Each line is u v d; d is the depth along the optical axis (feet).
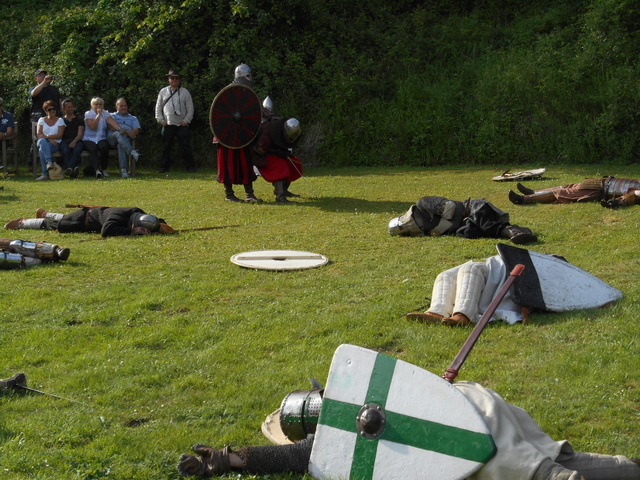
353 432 10.43
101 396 14.35
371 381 10.56
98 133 54.13
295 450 11.10
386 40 66.39
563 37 64.44
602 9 61.11
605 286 19.67
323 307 20.36
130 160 55.93
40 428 12.85
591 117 57.26
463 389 10.82
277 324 18.83
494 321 18.35
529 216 33.04
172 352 17.03
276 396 14.30
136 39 62.90
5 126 54.13
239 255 26.76
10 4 73.92
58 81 61.67
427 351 16.47
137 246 28.73
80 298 21.52
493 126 57.77
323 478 10.41
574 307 18.93
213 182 50.29
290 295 21.79
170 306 20.85
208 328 18.60
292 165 40.22
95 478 11.21
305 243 29.12
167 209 38.14
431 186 45.47
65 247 28.60
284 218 34.99
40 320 19.52
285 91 62.49
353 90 62.39
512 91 59.67
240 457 11.21
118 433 12.69
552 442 10.23
